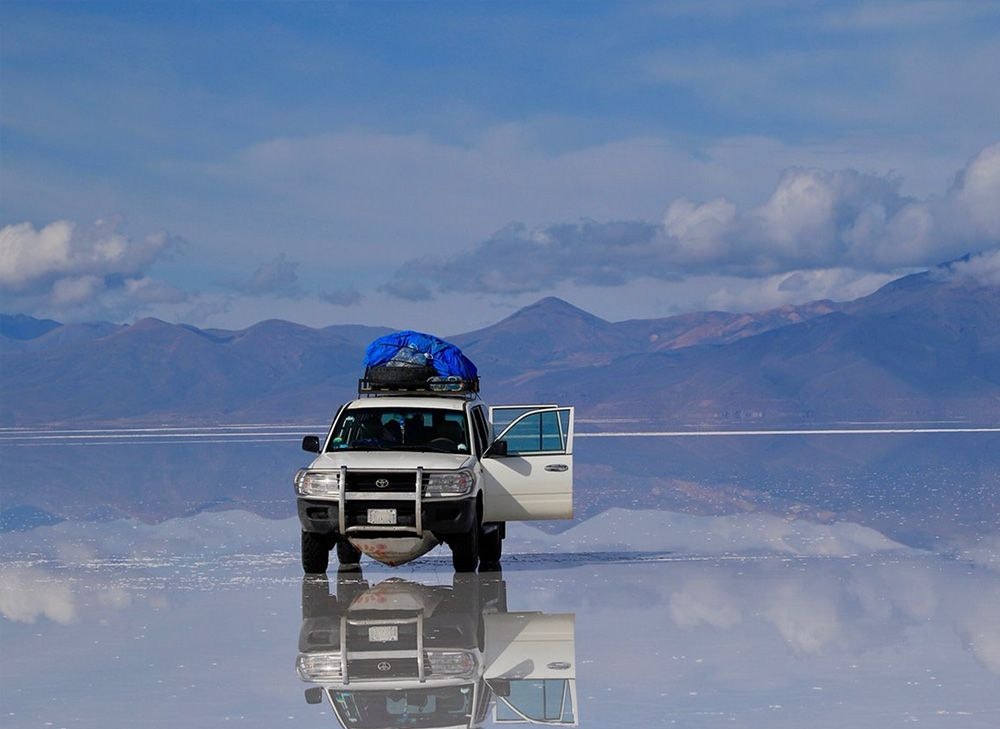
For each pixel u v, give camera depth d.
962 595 12.45
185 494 29.83
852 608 11.71
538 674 8.84
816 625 10.79
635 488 29.69
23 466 45.47
